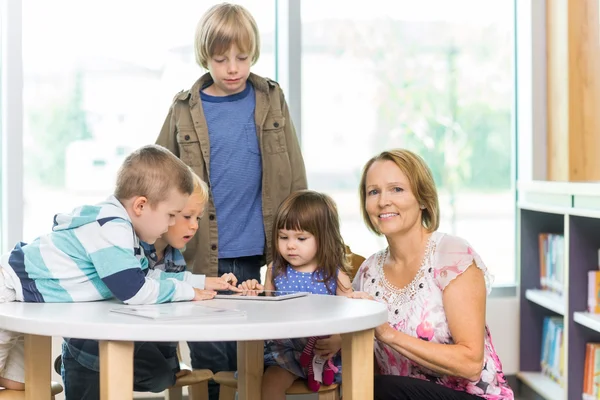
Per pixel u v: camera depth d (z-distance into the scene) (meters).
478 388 1.91
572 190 2.81
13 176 2.99
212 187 2.44
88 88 3.11
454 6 3.47
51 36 3.06
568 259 2.83
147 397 3.06
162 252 2.09
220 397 2.36
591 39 3.28
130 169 1.73
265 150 2.47
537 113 3.45
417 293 1.95
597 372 2.77
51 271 1.70
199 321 1.41
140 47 3.15
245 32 2.34
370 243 3.38
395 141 3.43
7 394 1.81
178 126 2.44
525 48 3.47
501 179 3.54
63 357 2.08
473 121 3.51
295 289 2.28
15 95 2.98
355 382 1.59
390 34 3.40
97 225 1.69
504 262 3.55
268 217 2.47
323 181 3.35
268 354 2.26
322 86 3.33
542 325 3.35
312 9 3.31
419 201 1.98
